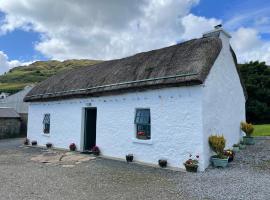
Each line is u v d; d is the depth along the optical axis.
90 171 10.27
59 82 18.86
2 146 19.12
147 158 11.91
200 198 6.85
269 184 7.88
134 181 8.68
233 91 13.77
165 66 11.97
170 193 7.31
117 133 13.42
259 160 11.08
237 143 13.91
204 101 10.48
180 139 10.80
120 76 13.87
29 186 8.10
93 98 14.93
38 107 19.53
